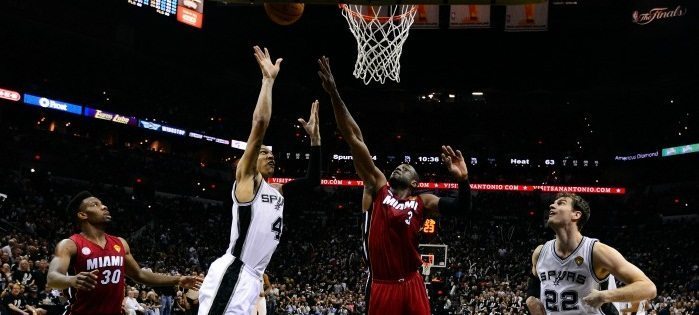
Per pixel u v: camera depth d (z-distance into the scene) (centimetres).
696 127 3981
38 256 1866
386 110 4741
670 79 4169
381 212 546
